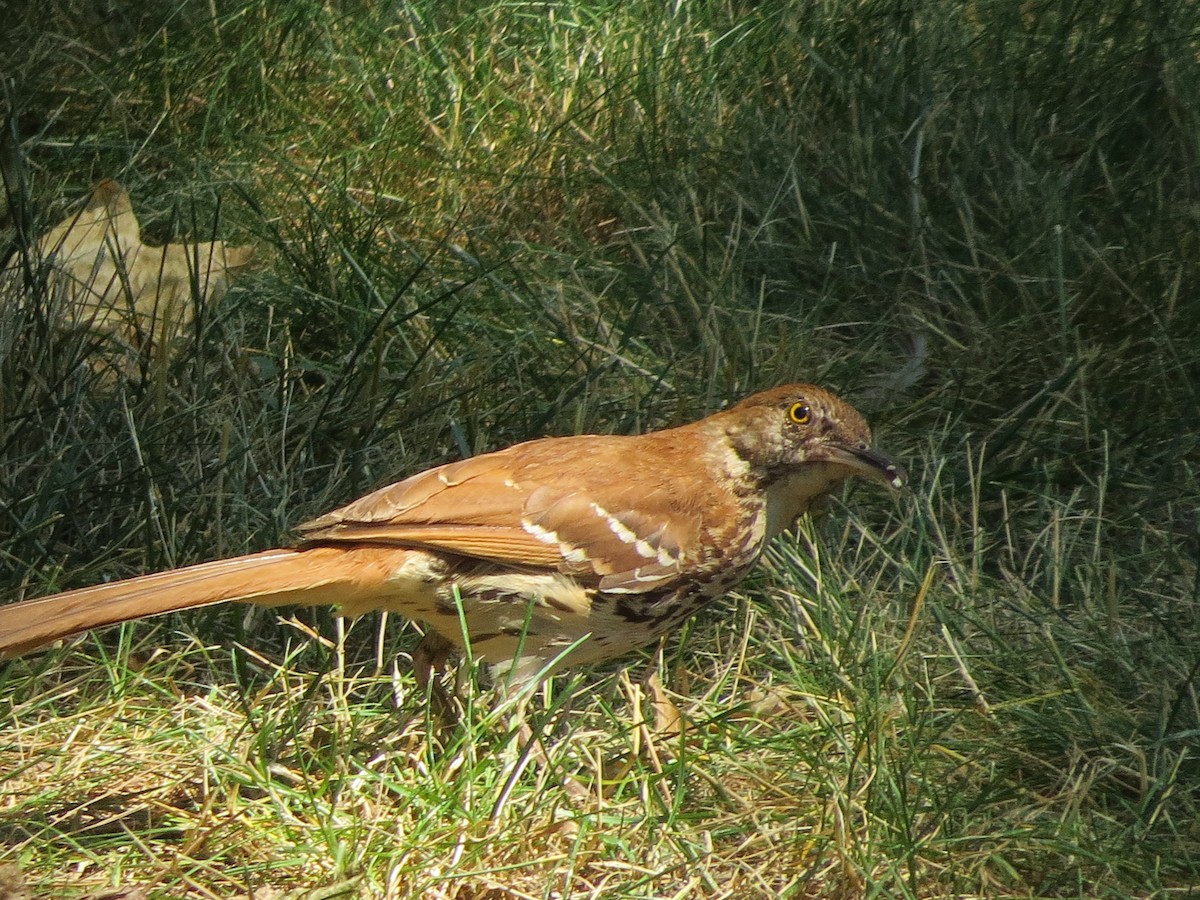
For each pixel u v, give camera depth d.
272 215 12.77
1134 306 11.45
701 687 8.91
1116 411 10.88
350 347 11.34
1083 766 8.13
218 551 9.14
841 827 7.15
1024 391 11.12
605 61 14.33
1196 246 11.76
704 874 7.06
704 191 13.04
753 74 13.90
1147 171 12.56
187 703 8.23
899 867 7.19
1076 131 12.85
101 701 8.24
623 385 11.16
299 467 9.95
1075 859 7.37
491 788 7.48
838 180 12.77
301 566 7.49
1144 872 7.29
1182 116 12.73
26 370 9.94
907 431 10.88
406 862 6.94
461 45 14.67
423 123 13.87
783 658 8.88
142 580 7.29
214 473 9.47
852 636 8.80
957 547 9.82
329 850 6.99
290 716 8.02
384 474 9.84
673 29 14.46
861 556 9.91
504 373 11.07
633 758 7.72
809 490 8.42
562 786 7.52
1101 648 8.87
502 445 10.31
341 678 8.21
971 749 8.19
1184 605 9.36
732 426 8.24
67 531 9.32
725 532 8.12
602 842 7.26
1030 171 12.16
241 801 7.48
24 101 13.21
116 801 7.54
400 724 8.07
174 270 11.71
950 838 7.34
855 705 8.31
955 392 11.20
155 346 10.88
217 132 13.97
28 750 7.84
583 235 12.98
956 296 11.86
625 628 8.06
